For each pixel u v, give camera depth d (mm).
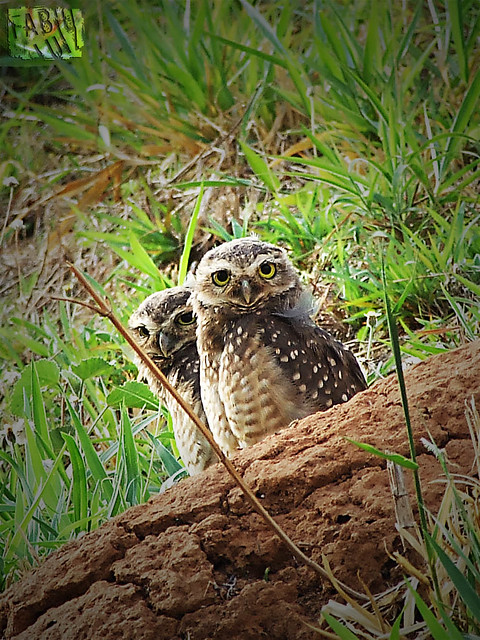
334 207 9773
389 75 10930
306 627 4133
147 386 8258
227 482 4770
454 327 8023
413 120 10500
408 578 4211
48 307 10656
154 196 11078
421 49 11492
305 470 4652
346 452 4727
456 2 10102
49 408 8914
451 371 5090
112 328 9867
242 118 10742
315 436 4910
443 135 8914
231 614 4191
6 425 9109
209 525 4543
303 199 10305
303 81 10523
